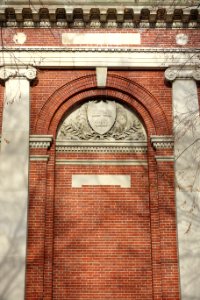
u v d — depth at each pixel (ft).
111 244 57.82
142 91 62.59
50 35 63.36
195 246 55.83
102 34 63.52
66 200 59.31
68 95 62.28
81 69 63.00
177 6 62.80
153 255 56.80
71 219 58.59
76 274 56.65
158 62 62.75
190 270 55.06
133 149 61.57
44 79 62.54
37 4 62.54
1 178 57.57
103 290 56.24
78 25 63.62
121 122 62.69
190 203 57.26
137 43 63.31
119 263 57.16
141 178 60.49
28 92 61.26
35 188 58.34
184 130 60.03
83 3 62.49
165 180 59.00
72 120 62.69
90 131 62.23
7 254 55.01
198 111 60.85
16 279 54.24
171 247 56.65
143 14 63.36
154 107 61.93
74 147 61.41
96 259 57.26
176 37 63.62
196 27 63.77
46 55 62.59
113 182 60.18
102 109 63.05
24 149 58.85
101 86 62.59
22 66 62.08
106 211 59.06
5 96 60.90
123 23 63.82
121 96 62.80
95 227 58.39
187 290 54.44
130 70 63.10
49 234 57.21
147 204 59.36
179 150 59.31
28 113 60.34
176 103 61.16
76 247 57.57
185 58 62.80
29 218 57.16
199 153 59.16
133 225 58.54
